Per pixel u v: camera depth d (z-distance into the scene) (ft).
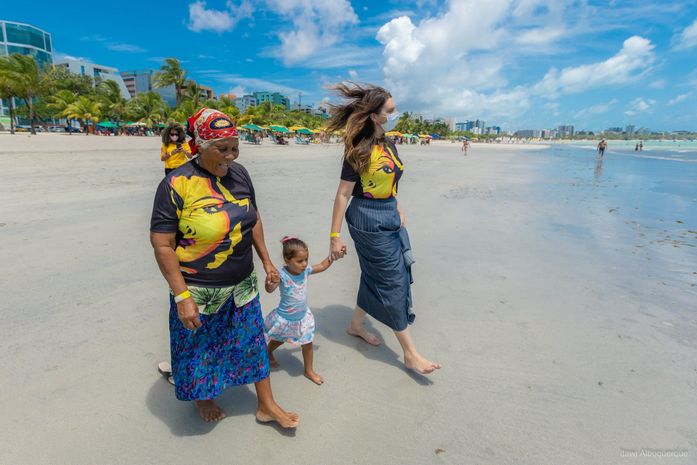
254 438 7.35
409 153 130.11
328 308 12.75
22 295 12.70
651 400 8.45
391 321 9.24
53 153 67.41
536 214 27.53
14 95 141.79
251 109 206.80
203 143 6.28
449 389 8.82
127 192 32.22
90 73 414.41
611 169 70.59
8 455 6.65
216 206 6.57
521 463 6.88
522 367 9.61
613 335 11.09
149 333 10.69
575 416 7.99
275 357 10.07
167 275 6.50
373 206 8.95
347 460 6.88
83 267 15.28
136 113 211.00
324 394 8.63
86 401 8.06
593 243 20.26
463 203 31.55
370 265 9.21
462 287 14.37
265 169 55.36
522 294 13.80
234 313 7.27
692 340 10.84
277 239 19.70
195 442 7.20
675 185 45.14
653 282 15.02
